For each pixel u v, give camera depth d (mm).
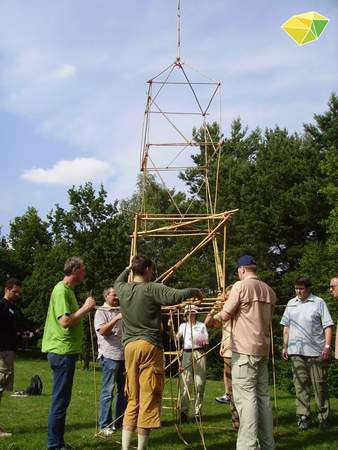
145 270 5188
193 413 7730
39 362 31594
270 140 32969
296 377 6707
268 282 26844
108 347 6500
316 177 27469
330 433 6344
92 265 29484
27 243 49531
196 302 5973
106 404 6352
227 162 32469
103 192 31531
